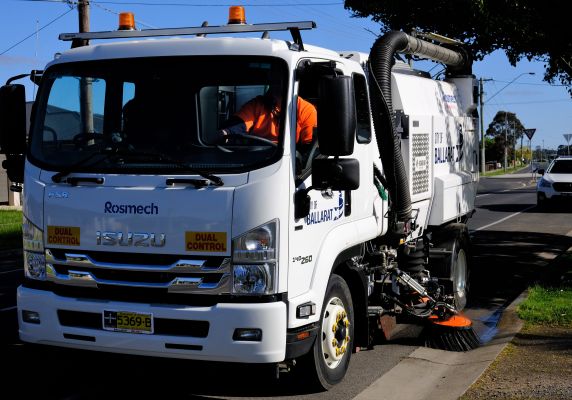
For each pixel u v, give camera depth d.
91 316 4.96
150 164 4.90
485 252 13.81
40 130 5.34
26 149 5.43
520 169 98.12
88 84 5.24
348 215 5.77
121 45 5.25
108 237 4.90
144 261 4.84
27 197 5.25
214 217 4.68
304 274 5.00
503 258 13.00
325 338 5.51
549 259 12.87
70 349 5.16
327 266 5.28
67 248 5.05
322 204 5.28
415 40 7.84
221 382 5.88
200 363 4.95
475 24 10.84
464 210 9.23
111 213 4.90
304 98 5.11
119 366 6.23
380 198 6.53
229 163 4.78
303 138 5.05
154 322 4.77
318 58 5.36
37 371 6.13
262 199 4.66
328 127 4.70
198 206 4.71
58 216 5.06
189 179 4.75
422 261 7.64
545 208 25.56
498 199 32.06
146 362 5.09
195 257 4.73
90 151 5.11
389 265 6.92
